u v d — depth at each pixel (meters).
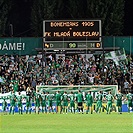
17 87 89.94
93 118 68.31
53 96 80.50
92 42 91.50
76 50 97.94
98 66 97.31
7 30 111.38
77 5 107.25
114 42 99.44
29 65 98.25
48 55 99.12
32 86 91.56
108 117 69.81
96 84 91.56
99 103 78.19
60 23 90.88
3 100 78.69
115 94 82.56
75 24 90.81
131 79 94.75
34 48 99.56
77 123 61.66
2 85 91.62
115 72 94.69
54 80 92.44
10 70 96.19
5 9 108.62
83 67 96.69
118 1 105.75
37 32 107.00
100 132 52.06
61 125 59.47
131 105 78.19
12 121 64.81
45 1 106.75
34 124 60.88
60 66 97.31
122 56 98.50
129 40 98.88
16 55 99.69
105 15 105.00
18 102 77.25
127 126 58.00
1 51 99.81
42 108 79.06
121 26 106.25
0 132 52.66
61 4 108.25
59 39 92.00
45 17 106.44
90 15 106.00
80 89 85.56
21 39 99.88
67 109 79.81
